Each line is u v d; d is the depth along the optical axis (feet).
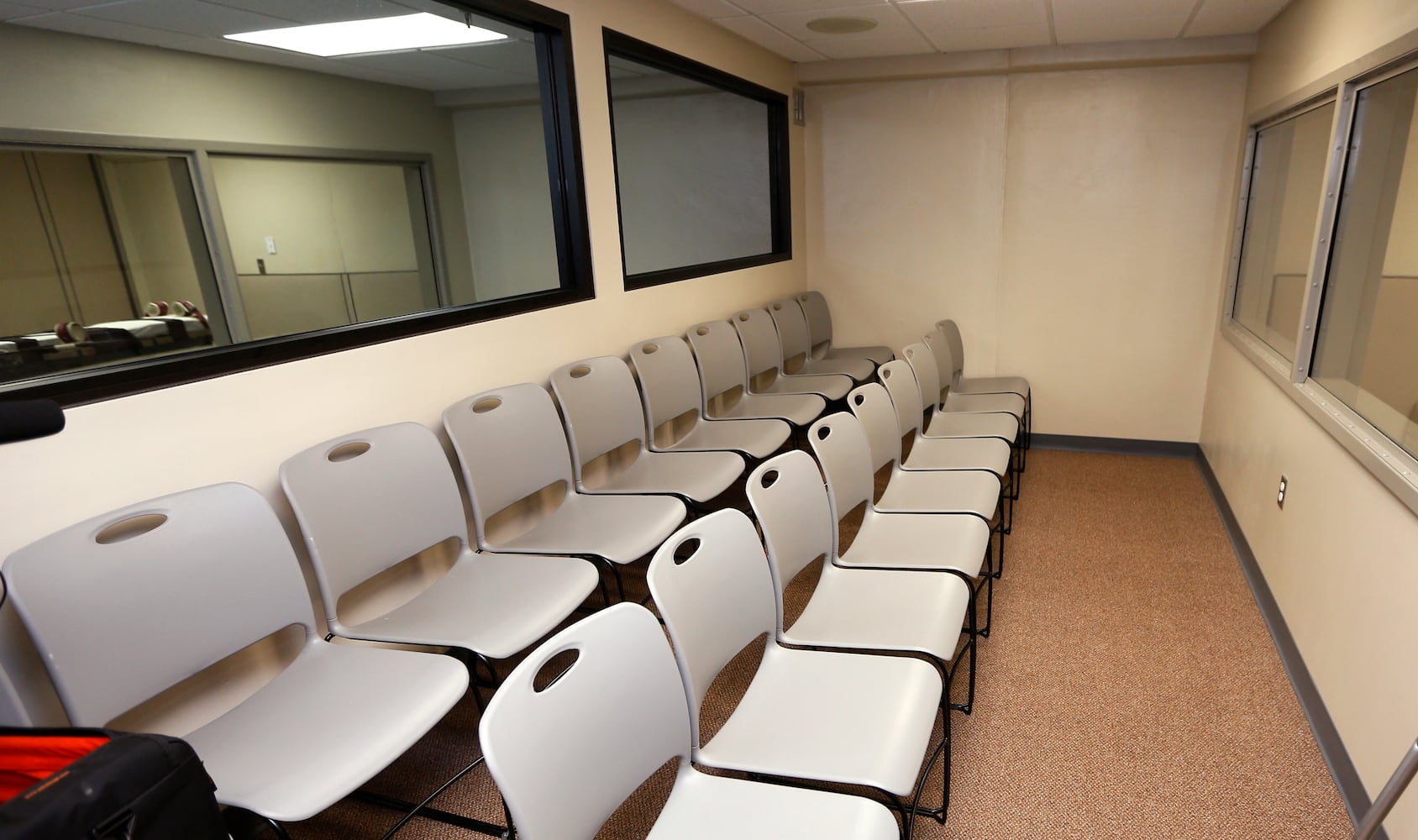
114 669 4.54
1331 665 6.79
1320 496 7.52
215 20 10.55
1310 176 9.09
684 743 4.53
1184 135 13.94
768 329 13.46
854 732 4.76
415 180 18.53
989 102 14.85
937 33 12.54
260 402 6.08
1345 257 7.64
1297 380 8.39
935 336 13.02
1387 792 3.97
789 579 6.22
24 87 10.37
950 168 15.43
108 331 12.57
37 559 4.29
